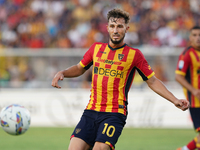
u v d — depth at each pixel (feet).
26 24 186.29
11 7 193.98
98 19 188.24
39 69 136.26
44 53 136.15
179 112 131.75
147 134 110.52
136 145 88.84
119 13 45.83
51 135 106.93
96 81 46.55
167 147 86.17
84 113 46.93
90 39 180.24
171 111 131.85
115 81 45.70
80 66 49.83
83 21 189.47
